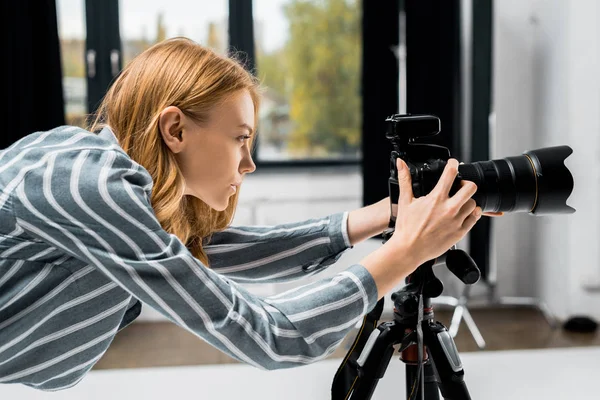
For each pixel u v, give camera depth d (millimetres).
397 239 854
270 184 3668
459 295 3609
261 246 1151
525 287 3748
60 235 793
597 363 1475
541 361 1492
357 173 3770
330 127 3840
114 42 3613
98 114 998
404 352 1038
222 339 795
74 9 3576
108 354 3178
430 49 3387
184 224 1008
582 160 3250
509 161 997
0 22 3164
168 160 893
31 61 3215
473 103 3455
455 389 987
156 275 779
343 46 3779
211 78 884
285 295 860
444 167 920
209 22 3686
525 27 3576
